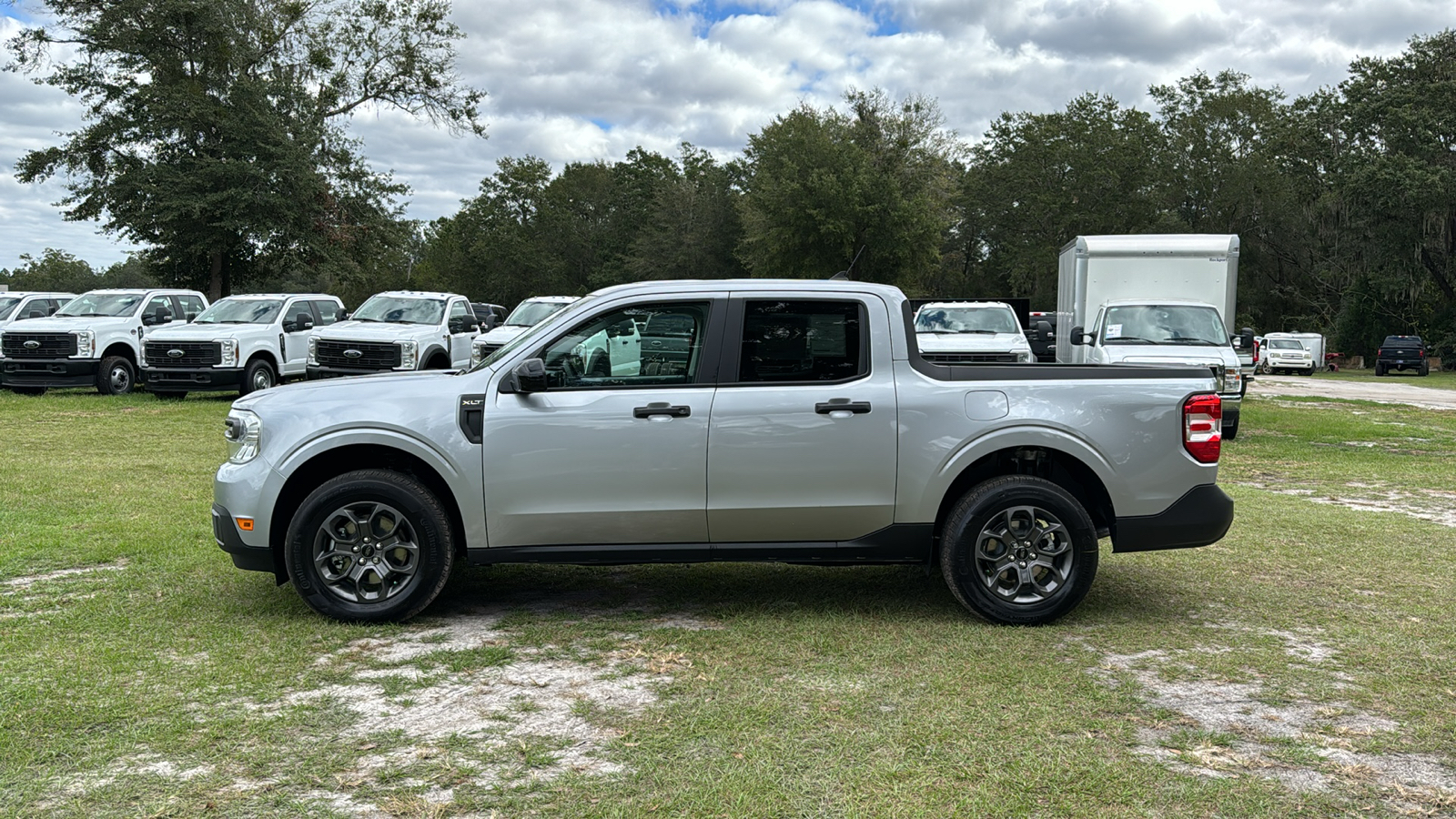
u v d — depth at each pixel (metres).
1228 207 64.81
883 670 4.52
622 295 5.32
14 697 4.07
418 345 17.48
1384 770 3.51
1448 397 27.06
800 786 3.34
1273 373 45.53
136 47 32.88
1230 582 6.24
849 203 46.66
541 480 5.17
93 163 33.62
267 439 5.20
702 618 5.38
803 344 5.31
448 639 4.97
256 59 35.47
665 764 3.51
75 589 5.76
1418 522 8.27
